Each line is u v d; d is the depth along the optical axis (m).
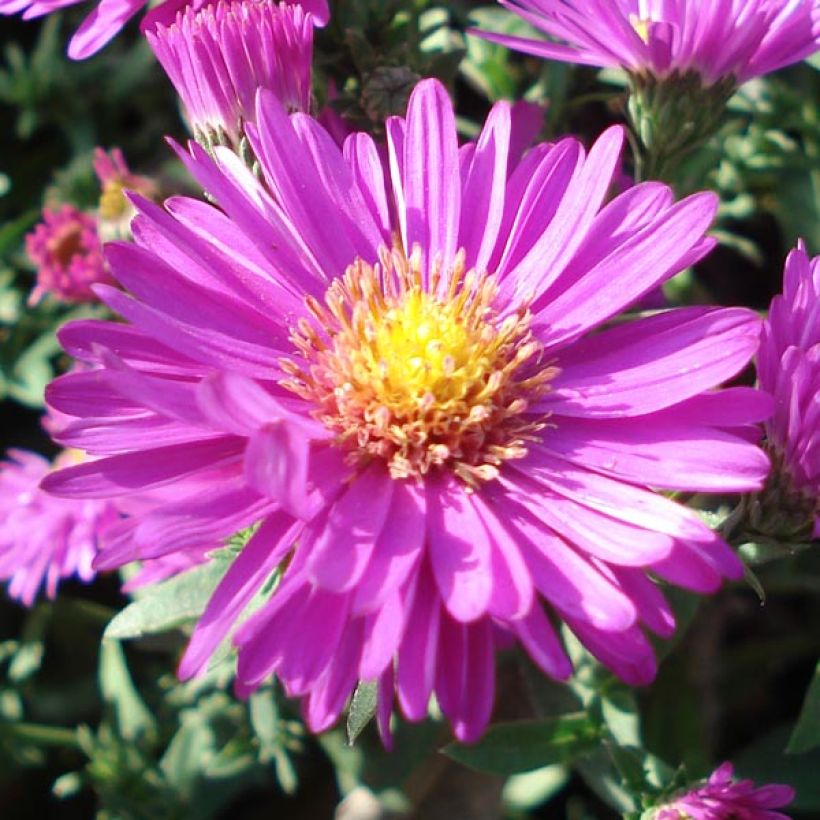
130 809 0.11
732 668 0.12
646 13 0.09
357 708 0.07
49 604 0.13
